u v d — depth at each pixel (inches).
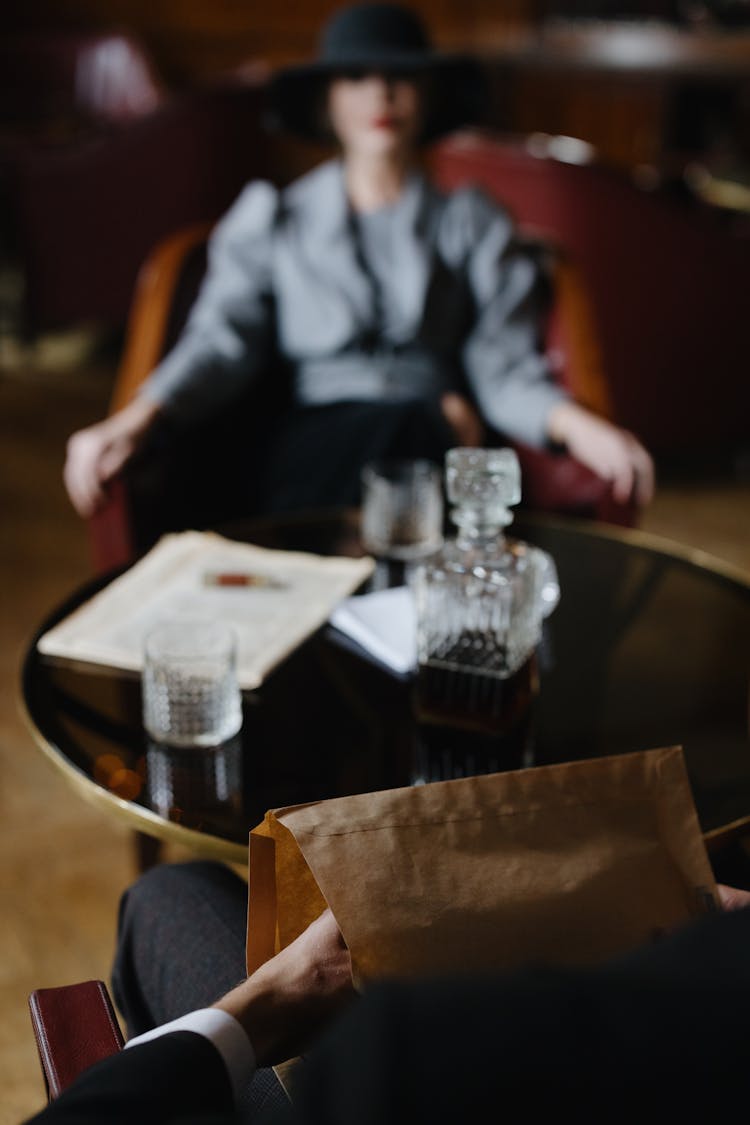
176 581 54.6
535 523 64.8
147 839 59.4
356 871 26.7
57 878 68.2
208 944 35.7
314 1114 13.0
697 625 53.6
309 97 84.5
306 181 82.7
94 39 199.2
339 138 82.0
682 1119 13.2
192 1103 23.4
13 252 183.3
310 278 79.7
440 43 203.8
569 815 27.8
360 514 65.2
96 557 71.9
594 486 74.5
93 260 160.9
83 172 155.9
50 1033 30.8
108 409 148.3
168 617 51.0
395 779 41.3
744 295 121.2
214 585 54.1
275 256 80.1
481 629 42.9
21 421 143.0
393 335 80.3
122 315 164.2
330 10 211.6
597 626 53.2
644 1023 13.4
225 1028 25.8
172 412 72.6
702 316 121.6
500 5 213.3
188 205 162.1
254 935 29.7
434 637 43.7
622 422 125.9
